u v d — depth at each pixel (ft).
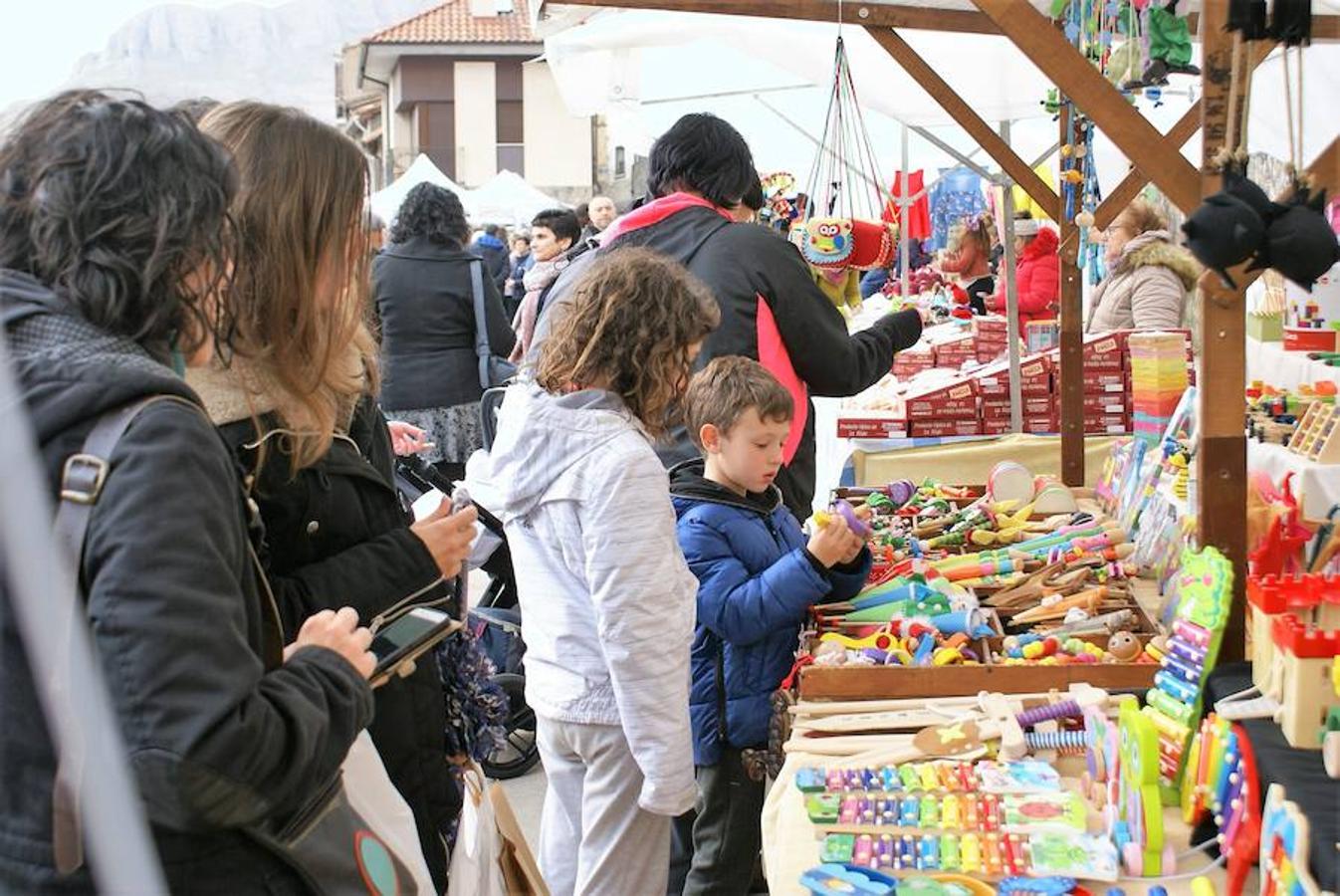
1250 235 6.16
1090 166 13.44
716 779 9.49
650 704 7.88
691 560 9.20
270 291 5.43
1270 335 16.06
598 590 7.86
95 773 3.47
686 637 8.05
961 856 6.02
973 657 8.58
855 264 12.82
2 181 4.20
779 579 8.89
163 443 3.99
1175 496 9.91
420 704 6.40
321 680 4.42
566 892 8.71
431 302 18.47
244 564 4.34
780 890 5.98
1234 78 6.34
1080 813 6.35
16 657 3.88
